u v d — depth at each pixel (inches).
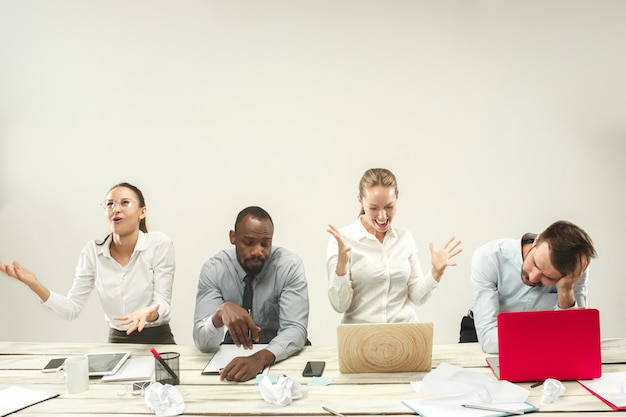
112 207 110.9
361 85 146.9
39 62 149.1
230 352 88.7
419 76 146.4
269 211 147.8
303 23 147.1
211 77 148.0
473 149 145.9
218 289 100.0
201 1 147.8
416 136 146.4
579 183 144.9
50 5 148.9
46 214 149.1
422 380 72.7
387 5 146.4
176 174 148.3
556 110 145.1
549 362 72.2
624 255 144.1
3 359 87.9
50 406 67.1
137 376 77.0
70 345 95.9
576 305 92.4
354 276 101.9
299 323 92.0
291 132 147.4
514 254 91.8
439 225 146.3
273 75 147.6
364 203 99.0
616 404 63.6
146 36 148.5
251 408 65.8
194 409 65.6
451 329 146.5
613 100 144.6
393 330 76.8
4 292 148.8
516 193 145.6
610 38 144.2
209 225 148.2
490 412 62.6
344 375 77.2
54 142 149.2
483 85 145.7
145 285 113.0
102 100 148.7
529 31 145.1
